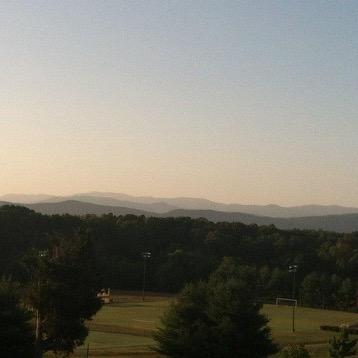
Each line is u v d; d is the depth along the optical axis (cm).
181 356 5275
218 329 5269
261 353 5394
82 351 6388
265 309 11206
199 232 18750
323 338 7588
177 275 15400
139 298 13275
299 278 16100
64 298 5397
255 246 18012
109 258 15912
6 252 14488
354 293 14162
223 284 5622
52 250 5909
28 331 4844
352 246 17775
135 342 7156
